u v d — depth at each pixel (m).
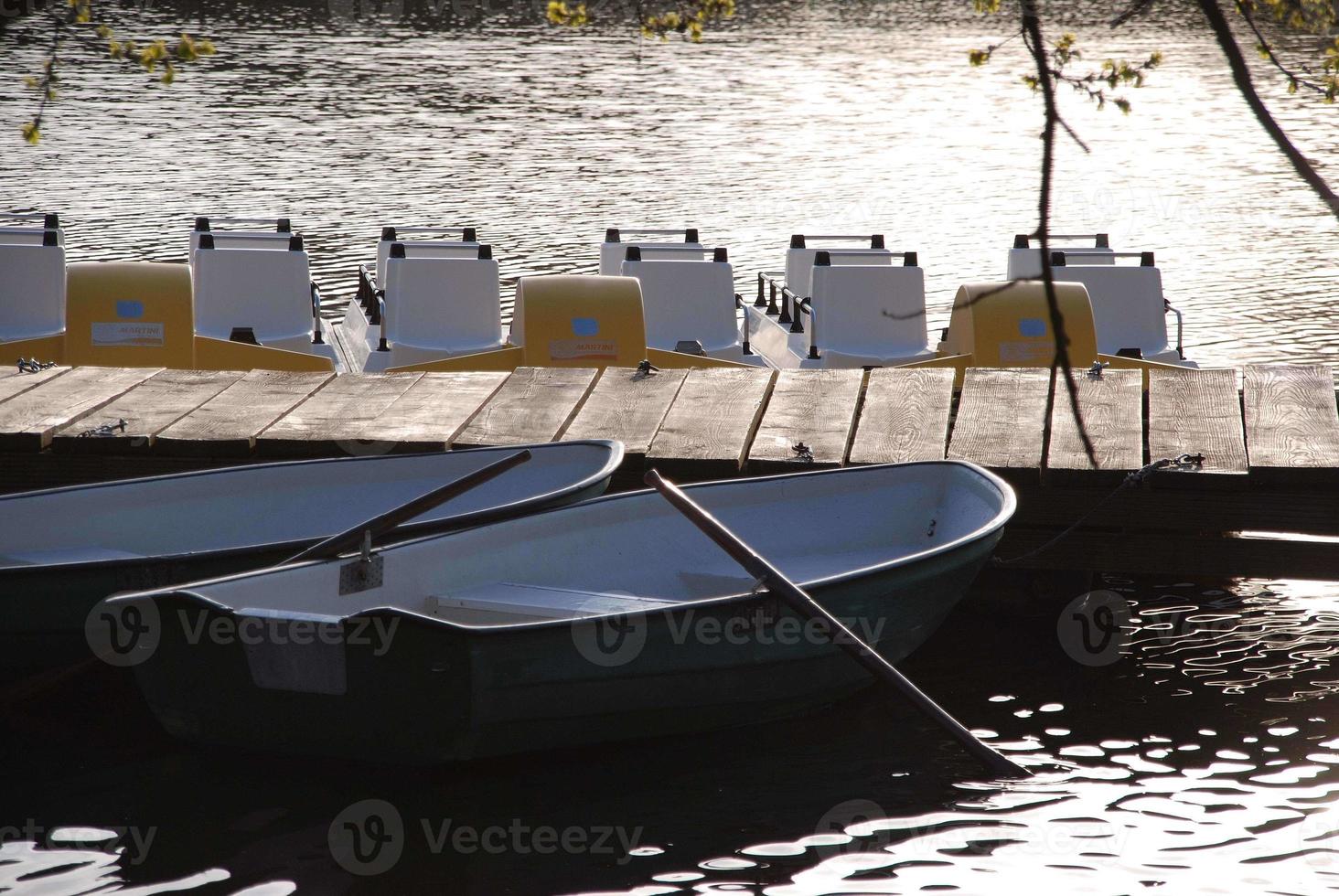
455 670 14.51
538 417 22.42
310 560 16.39
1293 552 19.39
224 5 115.56
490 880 13.85
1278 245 51.06
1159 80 94.75
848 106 84.38
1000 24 130.00
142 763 16.19
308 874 13.95
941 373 24.23
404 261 30.53
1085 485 19.61
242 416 22.27
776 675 16.69
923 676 19.00
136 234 48.62
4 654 16.80
